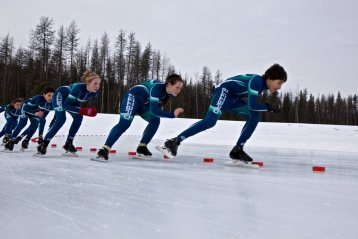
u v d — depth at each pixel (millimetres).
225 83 5277
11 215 2020
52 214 2059
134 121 20078
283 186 3193
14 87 44719
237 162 5074
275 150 9438
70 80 41250
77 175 3633
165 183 3215
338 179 3822
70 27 41156
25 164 4594
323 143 11789
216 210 2219
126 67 43844
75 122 6168
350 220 2025
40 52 40000
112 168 4324
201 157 6461
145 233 1738
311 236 1732
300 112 72250
